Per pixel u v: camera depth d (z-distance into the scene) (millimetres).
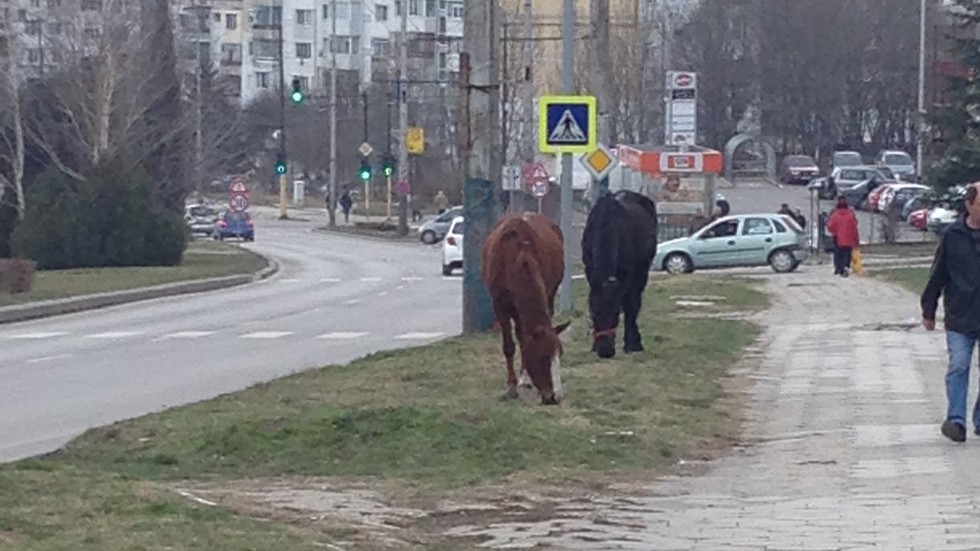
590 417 14766
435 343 22344
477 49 23125
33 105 62656
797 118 96000
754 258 46281
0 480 10023
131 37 61281
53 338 27094
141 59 61781
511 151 63688
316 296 38688
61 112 62344
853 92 95375
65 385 19562
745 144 92000
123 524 8797
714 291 36250
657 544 9258
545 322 15242
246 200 73938
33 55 76000
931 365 19922
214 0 123562
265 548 8414
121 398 18109
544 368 15188
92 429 14586
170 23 65875
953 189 46219
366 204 91875
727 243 46562
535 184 48000
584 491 11320
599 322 19719
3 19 61625
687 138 45812
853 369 19609
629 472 12289
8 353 24234
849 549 9016
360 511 10250
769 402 16609
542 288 15281
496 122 23297
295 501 10625
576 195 61406
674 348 21438
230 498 10562
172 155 66438
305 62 126438
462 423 13625
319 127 107562
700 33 94375
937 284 13547
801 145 96562
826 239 55000
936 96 54094
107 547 8133
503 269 15352
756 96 95438
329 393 16266
